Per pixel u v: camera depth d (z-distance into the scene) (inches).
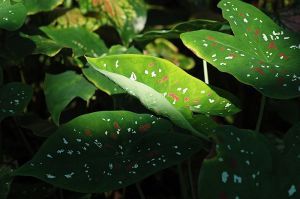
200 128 32.9
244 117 51.0
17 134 46.2
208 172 26.8
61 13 45.4
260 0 54.8
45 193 37.5
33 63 47.4
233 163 27.3
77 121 31.1
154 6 59.1
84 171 29.1
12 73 47.4
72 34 43.6
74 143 30.2
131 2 44.8
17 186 37.6
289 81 31.9
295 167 28.2
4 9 37.1
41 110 48.3
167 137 30.9
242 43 34.4
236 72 32.0
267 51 34.7
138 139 30.9
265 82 31.6
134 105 39.4
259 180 27.3
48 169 28.8
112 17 44.1
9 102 35.0
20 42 40.6
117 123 31.5
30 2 41.4
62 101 40.3
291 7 47.6
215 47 33.4
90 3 44.3
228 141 28.0
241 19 35.9
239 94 50.7
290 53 34.5
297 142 29.2
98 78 39.4
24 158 45.2
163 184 46.1
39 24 45.5
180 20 55.6
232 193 26.6
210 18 52.7
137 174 29.0
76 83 41.4
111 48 43.4
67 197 40.2
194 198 36.0
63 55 43.0
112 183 28.6
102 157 29.9
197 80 33.3
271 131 49.9
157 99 31.0
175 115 30.8
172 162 29.5
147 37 41.3
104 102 44.1
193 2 59.1
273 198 27.2
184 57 48.3
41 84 47.9
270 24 36.6
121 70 33.1
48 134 37.8
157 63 32.9
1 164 41.8
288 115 49.4
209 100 34.1
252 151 28.0
